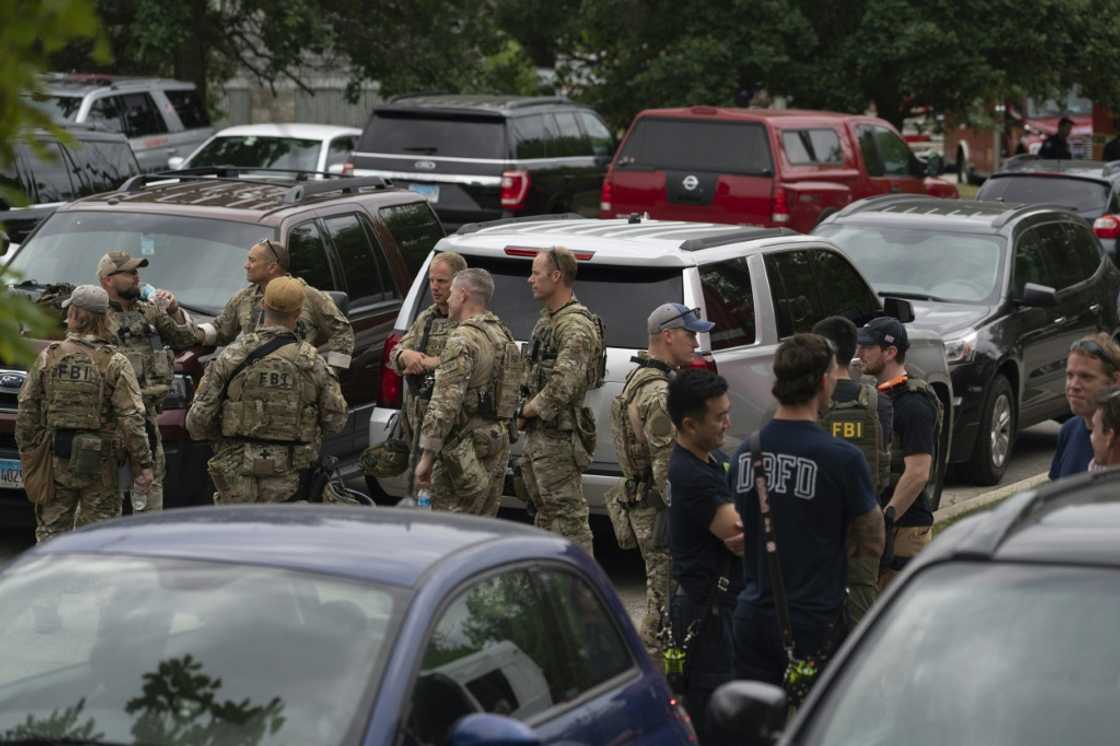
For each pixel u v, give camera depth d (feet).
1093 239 160.45
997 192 224.74
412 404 93.15
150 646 43.91
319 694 41.81
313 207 119.03
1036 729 39.27
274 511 51.31
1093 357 74.13
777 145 198.59
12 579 47.32
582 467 90.74
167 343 99.50
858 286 116.16
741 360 100.07
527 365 90.99
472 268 94.43
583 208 220.02
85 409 89.92
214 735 41.55
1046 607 41.24
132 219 116.37
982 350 134.51
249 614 44.09
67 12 29.60
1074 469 75.82
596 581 51.78
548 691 46.91
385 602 43.96
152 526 49.75
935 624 41.75
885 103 294.66
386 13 281.33
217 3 277.03
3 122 31.40
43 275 113.19
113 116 241.35
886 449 76.13
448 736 40.98
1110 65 291.58
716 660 68.85
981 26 282.97
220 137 235.20
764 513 61.41
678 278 97.76
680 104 287.48
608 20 298.56
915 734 39.68
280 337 88.48
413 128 205.26
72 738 42.11
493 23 298.97
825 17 289.53
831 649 61.87
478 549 47.42
